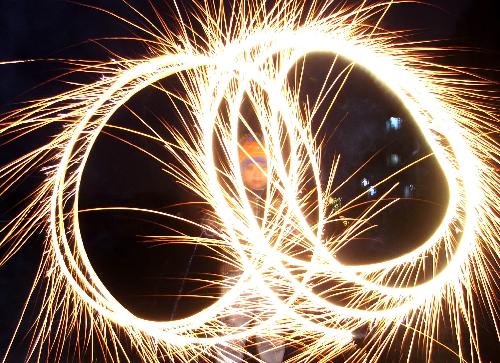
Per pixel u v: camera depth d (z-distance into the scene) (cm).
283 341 309
